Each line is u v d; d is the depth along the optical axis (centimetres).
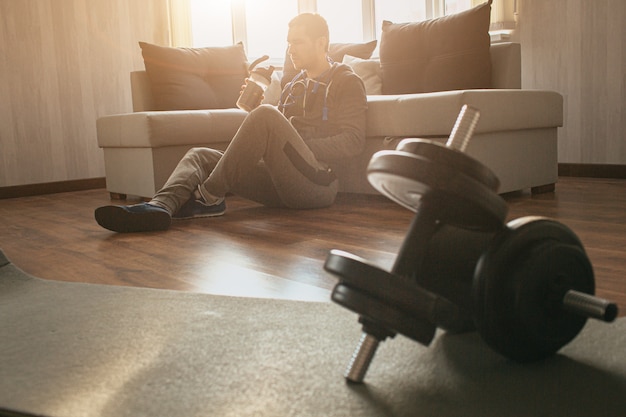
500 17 405
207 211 260
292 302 128
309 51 281
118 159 361
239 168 252
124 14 459
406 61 339
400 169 76
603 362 92
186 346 104
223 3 503
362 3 477
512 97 283
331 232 216
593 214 234
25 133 421
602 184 340
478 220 82
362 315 79
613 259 161
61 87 435
